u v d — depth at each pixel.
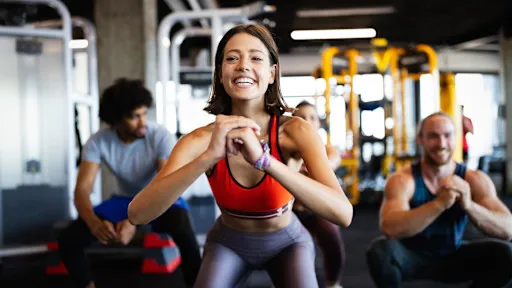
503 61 9.56
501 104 9.48
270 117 1.42
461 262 2.02
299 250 1.46
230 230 1.49
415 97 11.22
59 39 4.09
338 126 10.91
